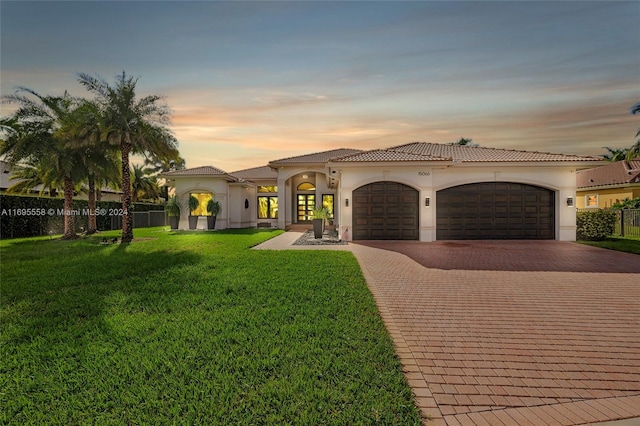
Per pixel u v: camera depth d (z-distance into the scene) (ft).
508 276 29.32
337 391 11.07
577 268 32.76
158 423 9.54
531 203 56.29
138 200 155.63
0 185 88.79
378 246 49.49
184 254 40.60
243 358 13.33
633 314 19.51
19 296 22.90
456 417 10.13
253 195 101.50
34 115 59.26
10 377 12.18
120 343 14.92
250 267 32.07
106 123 59.41
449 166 55.06
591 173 110.93
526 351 14.69
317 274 28.89
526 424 9.84
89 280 27.30
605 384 12.04
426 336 16.28
